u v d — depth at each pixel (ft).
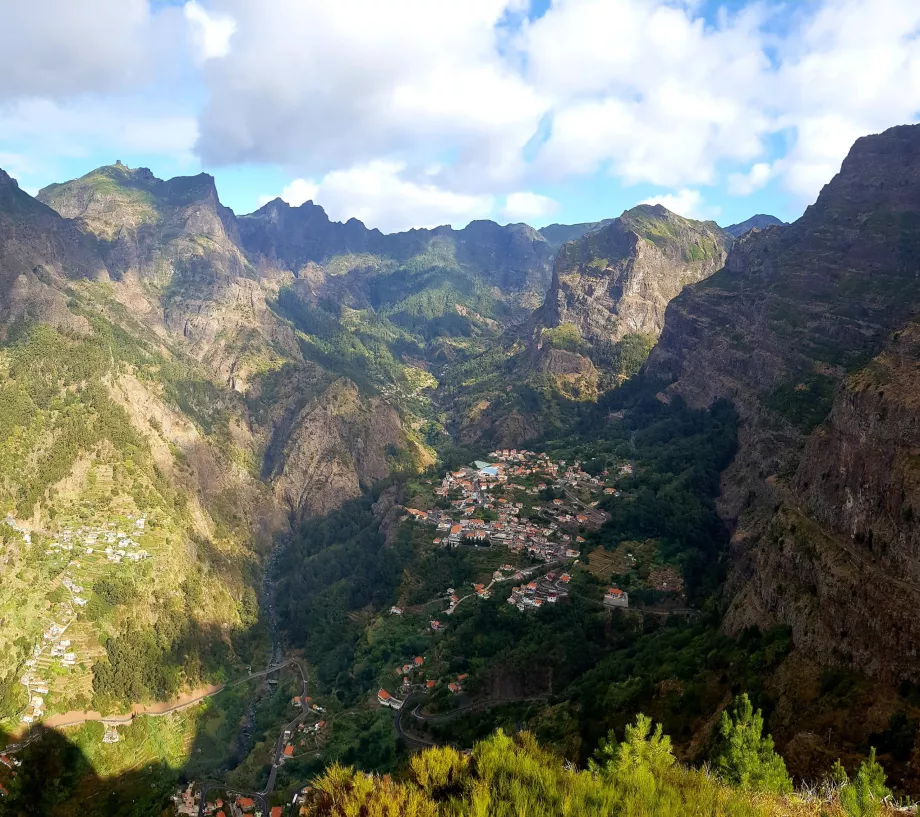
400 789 94.73
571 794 93.66
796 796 116.06
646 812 92.68
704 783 105.29
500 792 94.89
